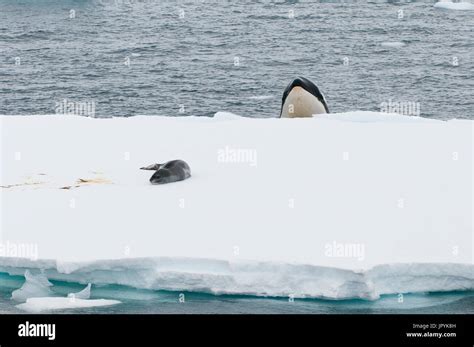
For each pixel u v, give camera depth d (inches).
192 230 1321.4
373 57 4827.8
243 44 5310.0
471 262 1206.9
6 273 1300.4
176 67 4537.4
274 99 3806.6
